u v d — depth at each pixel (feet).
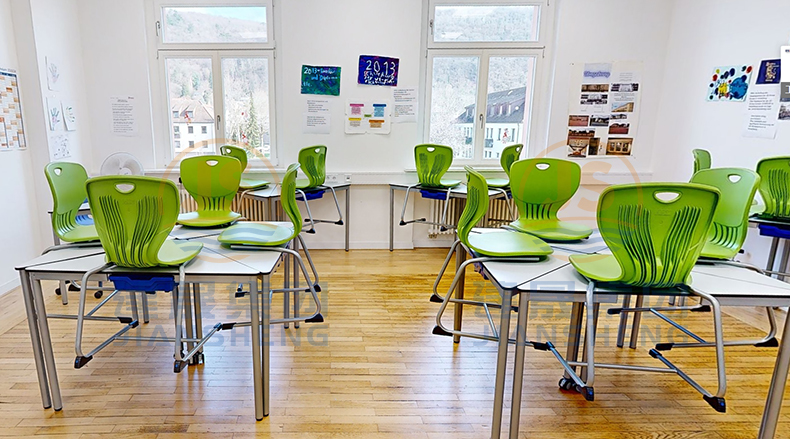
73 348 8.59
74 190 8.22
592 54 15.29
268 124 15.98
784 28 11.12
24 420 6.53
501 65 15.99
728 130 12.87
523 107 16.40
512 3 15.43
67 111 13.67
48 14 12.76
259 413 6.60
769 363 8.48
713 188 4.81
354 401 7.15
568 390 7.61
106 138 15.15
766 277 6.09
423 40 15.70
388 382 7.72
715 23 13.26
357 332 9.55
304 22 14.73
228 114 15.88
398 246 16.47
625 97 15.64
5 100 11.59
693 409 7.13
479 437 6.41
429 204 16.53
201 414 6.75
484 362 8.44
